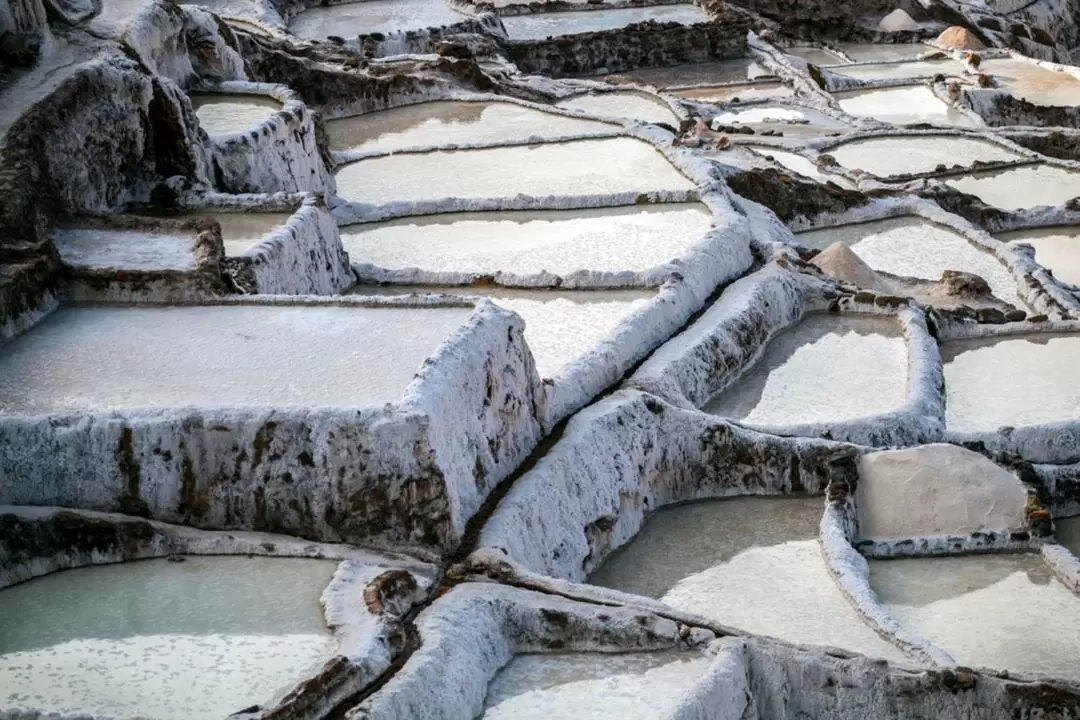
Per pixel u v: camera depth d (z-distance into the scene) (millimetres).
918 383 13352
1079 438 12625
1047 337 14836
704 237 15570
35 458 10094
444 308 11719
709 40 29297
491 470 10891
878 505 11859
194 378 10719
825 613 10508
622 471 11906
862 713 9211
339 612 9062
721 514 12219
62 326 11867
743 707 9078
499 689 9055
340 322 11641
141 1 18016
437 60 23500
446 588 9602
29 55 15242
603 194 17219
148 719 8016
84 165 14352
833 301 15281
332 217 15312
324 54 23594
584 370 12570
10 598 9469
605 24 30172
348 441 9906
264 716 7879
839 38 32750
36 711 7859
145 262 12672
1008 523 11648
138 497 10148
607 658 9344
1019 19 34875
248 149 16344
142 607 9289
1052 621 10484
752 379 13930
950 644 10195
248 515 10109
